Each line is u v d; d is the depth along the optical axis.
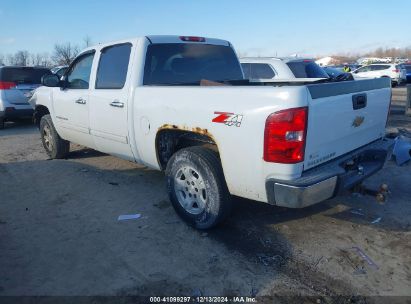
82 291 3.01
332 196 3.26
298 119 2.93
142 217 4.29
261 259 3.40
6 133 9.88
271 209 4.41
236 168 3.34
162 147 4.23
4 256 3.52
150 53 4.43
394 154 6.26
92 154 7.08
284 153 2.99
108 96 4.70
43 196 5.00
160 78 4.52
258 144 3.11
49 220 4.27
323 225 4.03
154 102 4.02
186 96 3.68
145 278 3.16
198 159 3.67
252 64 8.48
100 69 4.98
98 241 3.77
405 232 3.87
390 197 4.79
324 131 3.22
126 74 4.47
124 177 5.70
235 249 3.57
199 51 4.91
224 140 3.36
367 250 3.54
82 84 5.43
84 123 5.33
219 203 3.63
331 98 3.23
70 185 5.40
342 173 3.24
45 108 6.79
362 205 4.54
